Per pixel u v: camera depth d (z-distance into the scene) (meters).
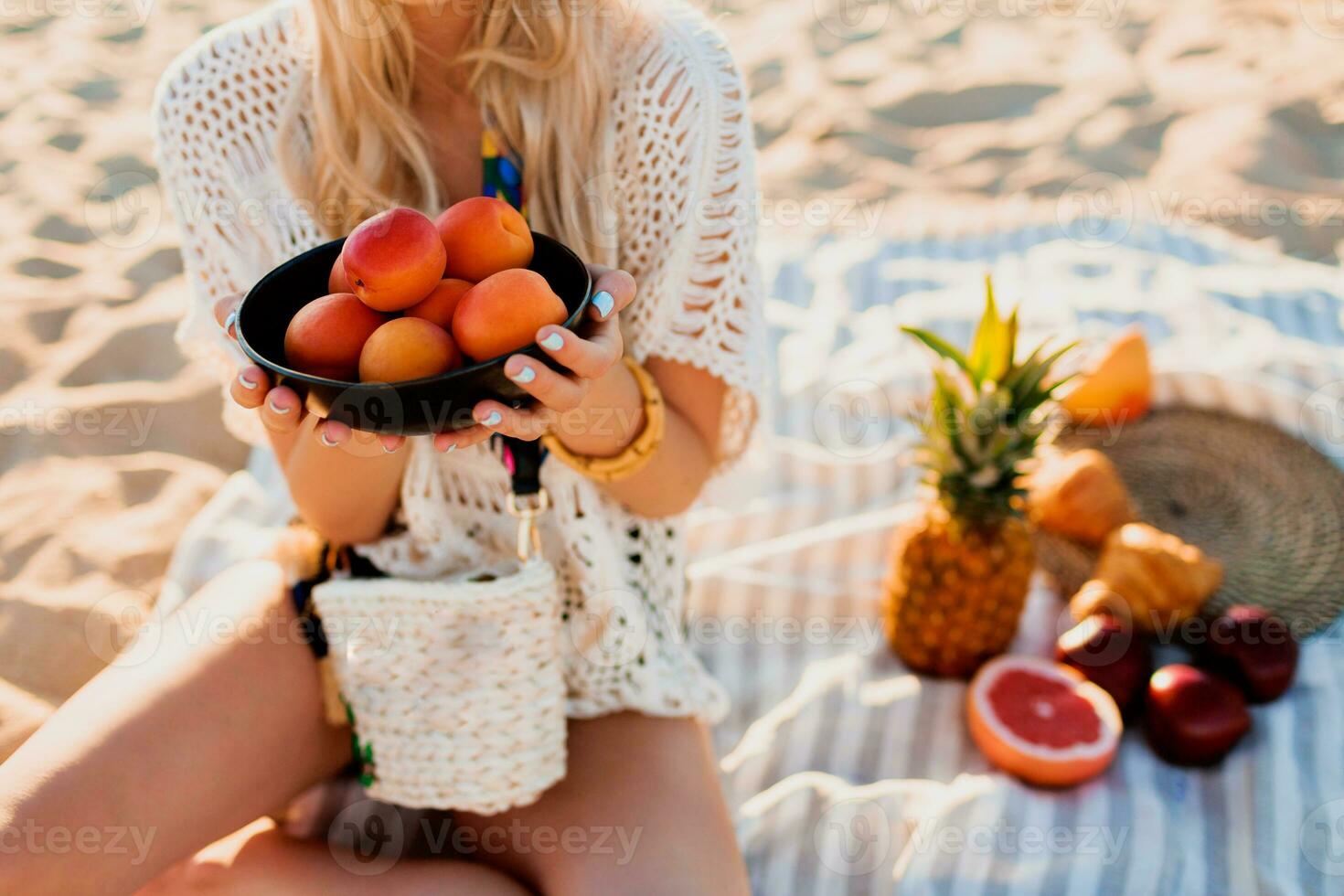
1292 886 1.79
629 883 1.41
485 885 1.45
